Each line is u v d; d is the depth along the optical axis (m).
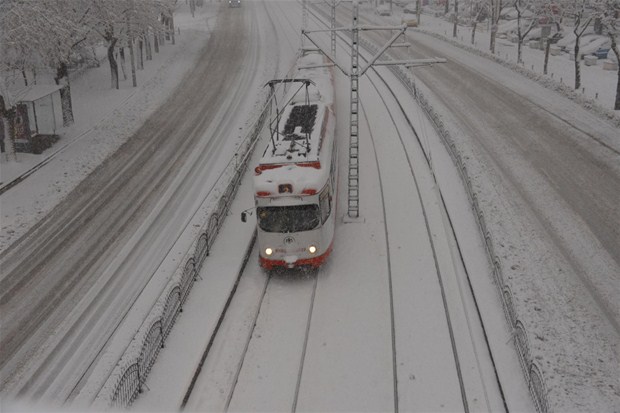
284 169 18.45
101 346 15.97
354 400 13.80
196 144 32.00
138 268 19.88
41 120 36.34
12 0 27.50
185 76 47.69
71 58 40.97
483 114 35.41
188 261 18.08
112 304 17.86
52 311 17.62
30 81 42.44
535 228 21.58
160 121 36.28
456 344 15.46
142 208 24.42
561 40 56.03
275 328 16.48
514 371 14.32
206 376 14.69
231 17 80.12
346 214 22.94
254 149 30.36
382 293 17.88
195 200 25.06
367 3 93.31
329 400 13.84
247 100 40.09
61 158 30.22
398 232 21.47
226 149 31.05
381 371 14.67
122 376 13.16
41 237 22.11
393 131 32.31
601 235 20.94
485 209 23.08
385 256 19.92
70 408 13.63
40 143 32.09
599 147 29.27
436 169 26.94
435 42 61.50
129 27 42.81
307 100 24.58
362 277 18.78
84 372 14.99
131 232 22.38
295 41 60.97
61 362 15.41
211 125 35.19
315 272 19.22
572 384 13.93
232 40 62.91
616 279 18.30
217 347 15.73
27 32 27.55
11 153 28.98
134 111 38.47
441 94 40.03
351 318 16.78
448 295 17.58
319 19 76.69
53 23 28.39
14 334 16.62
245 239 21.44
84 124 35.78
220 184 26.56
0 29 27.62
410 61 20.55
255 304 17.55
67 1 32.44
